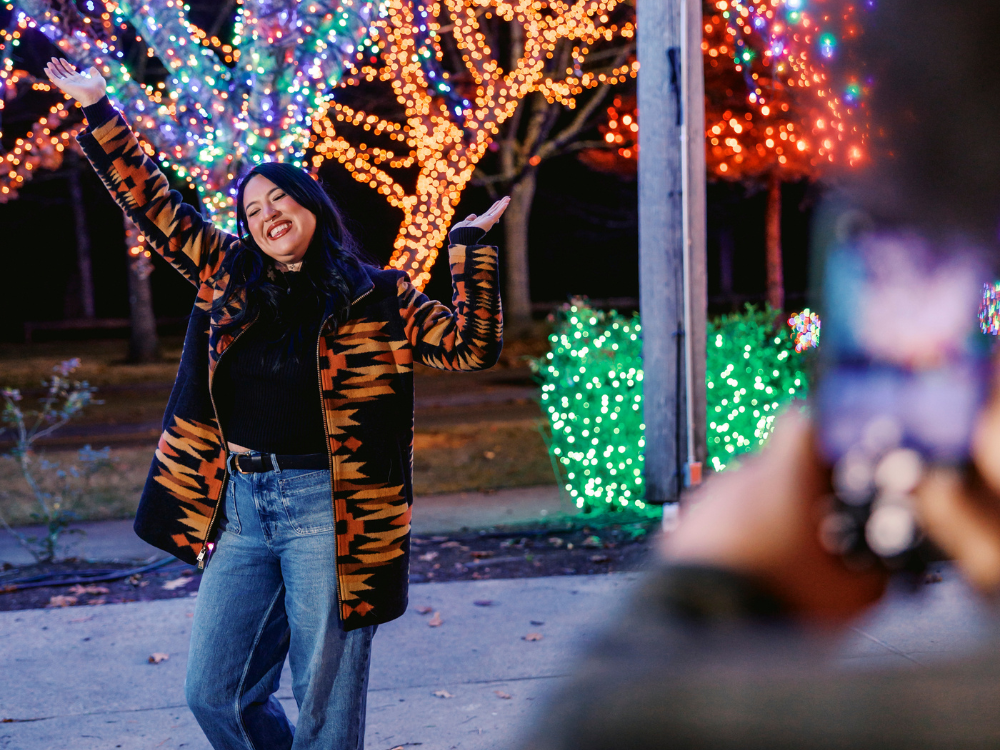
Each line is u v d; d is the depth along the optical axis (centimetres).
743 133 1121
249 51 578
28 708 330
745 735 31
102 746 301
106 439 988
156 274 2642
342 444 224
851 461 37
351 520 225
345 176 1588
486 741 294
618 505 622
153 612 432
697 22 546
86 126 240
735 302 2458
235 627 226
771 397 586
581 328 630
